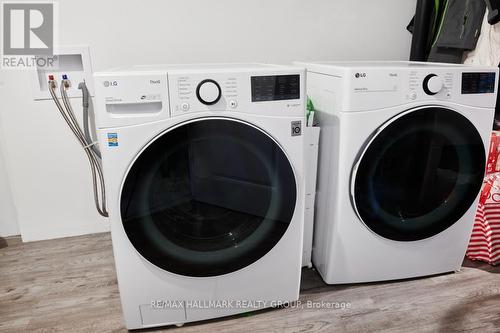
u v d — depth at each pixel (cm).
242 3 160
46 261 150
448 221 129
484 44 157
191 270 105
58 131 156
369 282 135
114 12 148
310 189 130
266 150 102
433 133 118
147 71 92
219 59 165
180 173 102
